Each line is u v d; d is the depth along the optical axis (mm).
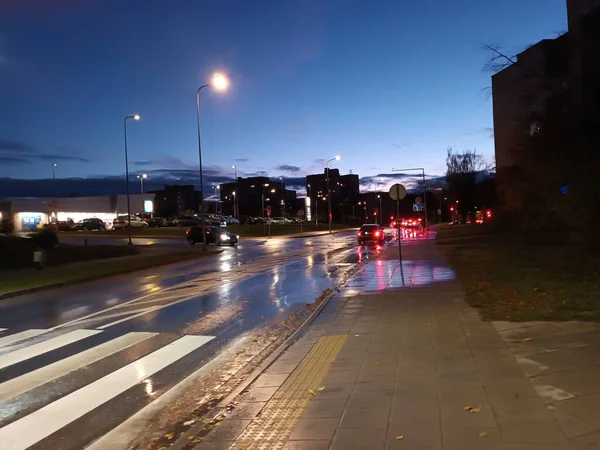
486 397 4746
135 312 11844
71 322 10914
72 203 81625
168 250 34625
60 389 6289
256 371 6367
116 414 5422
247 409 4988
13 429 5074
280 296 13555
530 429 3990
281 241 48750
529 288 10805
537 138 24625
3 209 73938
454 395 4871
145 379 6625
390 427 4230
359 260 24188
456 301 10211
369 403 4836
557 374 5211
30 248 25812
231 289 15234
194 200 147250
